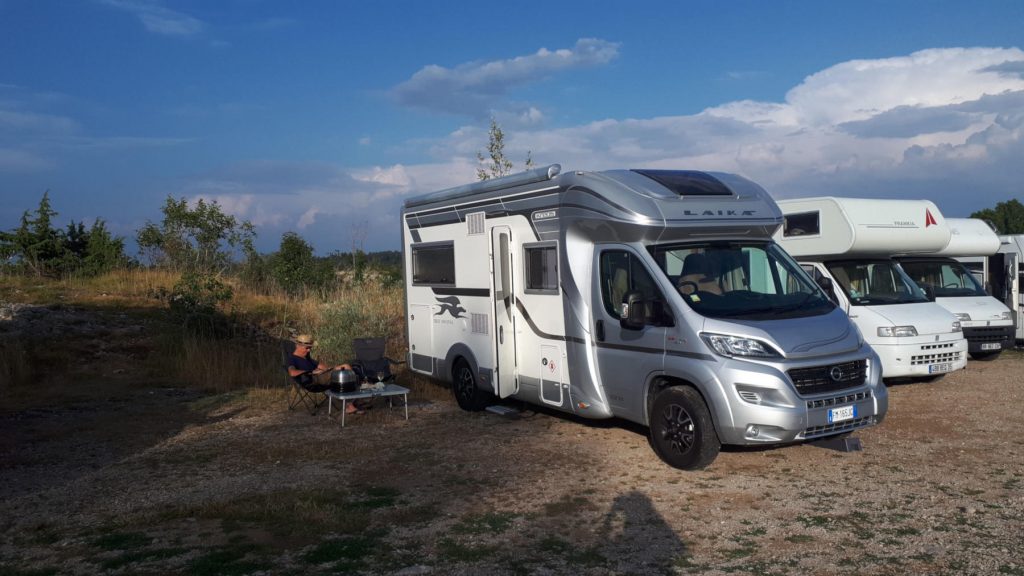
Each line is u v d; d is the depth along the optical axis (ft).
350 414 32.24
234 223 76.84
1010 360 43.91
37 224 70.38
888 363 34.19
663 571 15.66
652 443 23.53
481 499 20.65
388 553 16.83
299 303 61.72
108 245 70.49
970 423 27.94
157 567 16.22
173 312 50.26
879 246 37.55
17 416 32.99
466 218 31.14
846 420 21.88
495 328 28.86
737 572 15.52
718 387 21.33
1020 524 17.85
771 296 23.85
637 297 22.88
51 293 56.85
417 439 27.76
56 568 16.38
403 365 42.75
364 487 21.97
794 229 39.06
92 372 41.83
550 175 26.58
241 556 16.78
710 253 24.18
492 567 15.99
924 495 20.07
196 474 23.88
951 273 45.24
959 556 16.10
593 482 21.90
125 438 29.01
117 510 20.57
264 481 22.82
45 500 21.65
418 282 35.27
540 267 27.61
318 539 17.78
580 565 16.05
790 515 18.79
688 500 20.10
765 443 21.36
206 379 40.42
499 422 30.17
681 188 24.61
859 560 16.01
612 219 24.16
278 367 42.24
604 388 25.26
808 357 21.54
